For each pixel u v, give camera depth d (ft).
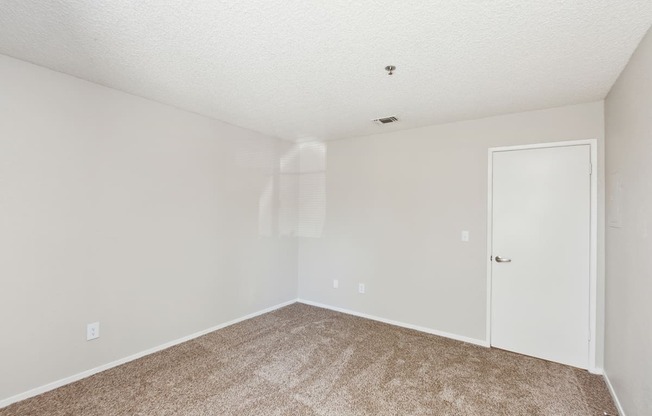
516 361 9.34
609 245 8.25
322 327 11.84
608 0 4.82
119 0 4.92
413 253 11.92
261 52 6.54
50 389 7.42
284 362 9.02
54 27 5.71
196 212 10.67
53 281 7.48
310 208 14.82
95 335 8.21
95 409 6.77
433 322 11.42
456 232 11.03
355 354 9.59
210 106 9.91
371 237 12.98
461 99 9.00
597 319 8.80
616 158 7.62
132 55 6.73
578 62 6.81
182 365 8.77
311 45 6.24
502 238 10.23
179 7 5.09
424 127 11.77
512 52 6.43
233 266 12.01
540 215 9.67
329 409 6.90
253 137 12.78
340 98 9.10
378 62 6.93
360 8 5.06
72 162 7.79
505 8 5.05
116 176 8.61
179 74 7.64
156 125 9.52
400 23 5.48
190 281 10.52
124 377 8.08
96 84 8.20
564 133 9.37
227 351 9.69
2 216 6.75
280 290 14.23
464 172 10.92
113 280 8.57
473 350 10.05
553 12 5.15
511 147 10.14
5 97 6.78
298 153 15.06
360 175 13.35
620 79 7.30
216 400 7.17
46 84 7.35
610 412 6.96
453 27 5.58
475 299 10.62
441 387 7.84
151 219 9.41
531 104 9.32
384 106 9.70
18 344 6.97
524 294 9.86
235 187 12.05
